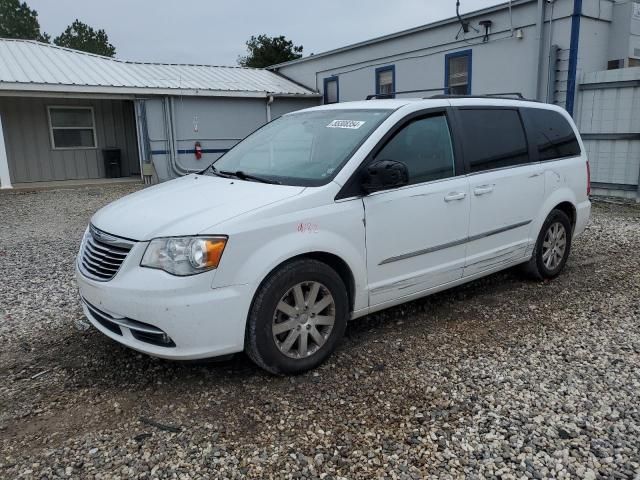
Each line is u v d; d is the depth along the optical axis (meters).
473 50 13.06
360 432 2.94
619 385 3.42
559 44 11.27
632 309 4.78
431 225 4.16
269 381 3.50
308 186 3.62
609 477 2.58
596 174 11.22
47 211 10.80
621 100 10.59
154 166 16.38
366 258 3.79
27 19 54.59
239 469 2.65
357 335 4.21
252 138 4.84
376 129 3.94
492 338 4.16
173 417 3.10
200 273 3.10
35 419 3.10
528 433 2.92
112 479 2.59
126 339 3.34
